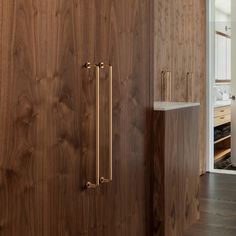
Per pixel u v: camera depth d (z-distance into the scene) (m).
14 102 1.36
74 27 1.63
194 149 3.13
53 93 1.53
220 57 5.99
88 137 1.75
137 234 2.27
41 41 1.46
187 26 4.37
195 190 3.18
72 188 1.67
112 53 1.92
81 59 1.69
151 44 2.31
